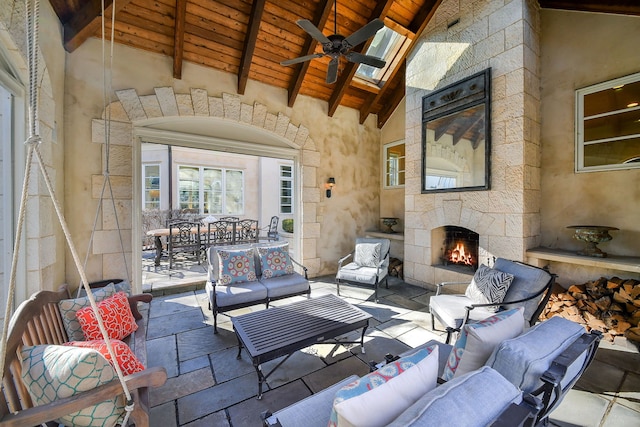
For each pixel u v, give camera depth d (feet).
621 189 9.59
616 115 9.71
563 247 10.85
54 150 9.45
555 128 11.08
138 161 11.97
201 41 12.30
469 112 12.22
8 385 3.74
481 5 11.80
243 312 11.18
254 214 32.96
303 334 6.85
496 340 4.03
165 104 12.29
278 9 12.17
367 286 12.78
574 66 10.61
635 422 5.44
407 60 15.25
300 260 16.47
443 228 14.46
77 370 3.61
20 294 7.23
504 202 11.06
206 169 30.22
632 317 8.44
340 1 12.61
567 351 3.53
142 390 4.39
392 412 2.83
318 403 4.12
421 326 9.77
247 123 14.35
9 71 6.63
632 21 9.37
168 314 10.84
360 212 18.66
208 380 6.88
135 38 11.44
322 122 16.98
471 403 2.55
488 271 8.86
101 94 11.09
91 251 10.98
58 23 9.80
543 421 4.82
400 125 18.20
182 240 22.33
